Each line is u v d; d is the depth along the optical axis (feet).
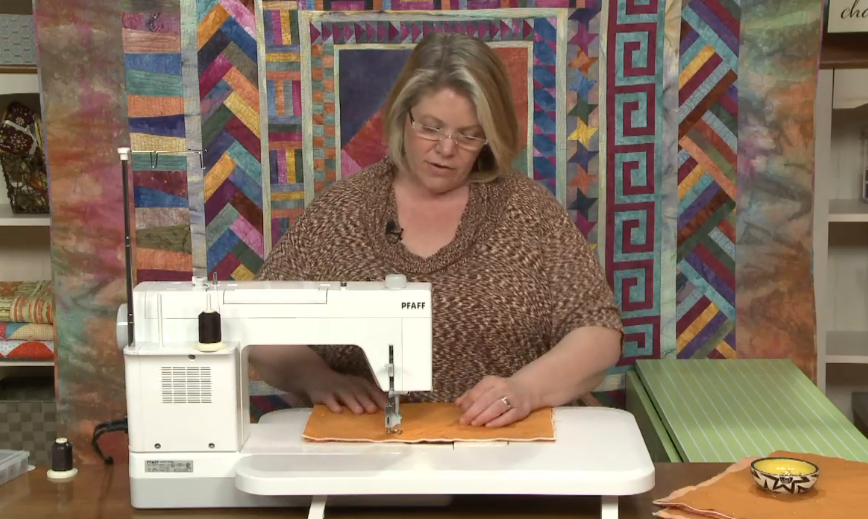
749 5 8.61
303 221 7.05
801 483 4.63
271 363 6.40
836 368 10.57
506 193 6.98
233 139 8.63
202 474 4.83
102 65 8.38
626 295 8.95
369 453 4.90
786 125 8.72
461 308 6.72
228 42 8.50
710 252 8.94
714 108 8.77
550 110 8.71
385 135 7.01
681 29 8.66
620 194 8.84
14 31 8.83
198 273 8.75
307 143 8.69
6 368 10.28
